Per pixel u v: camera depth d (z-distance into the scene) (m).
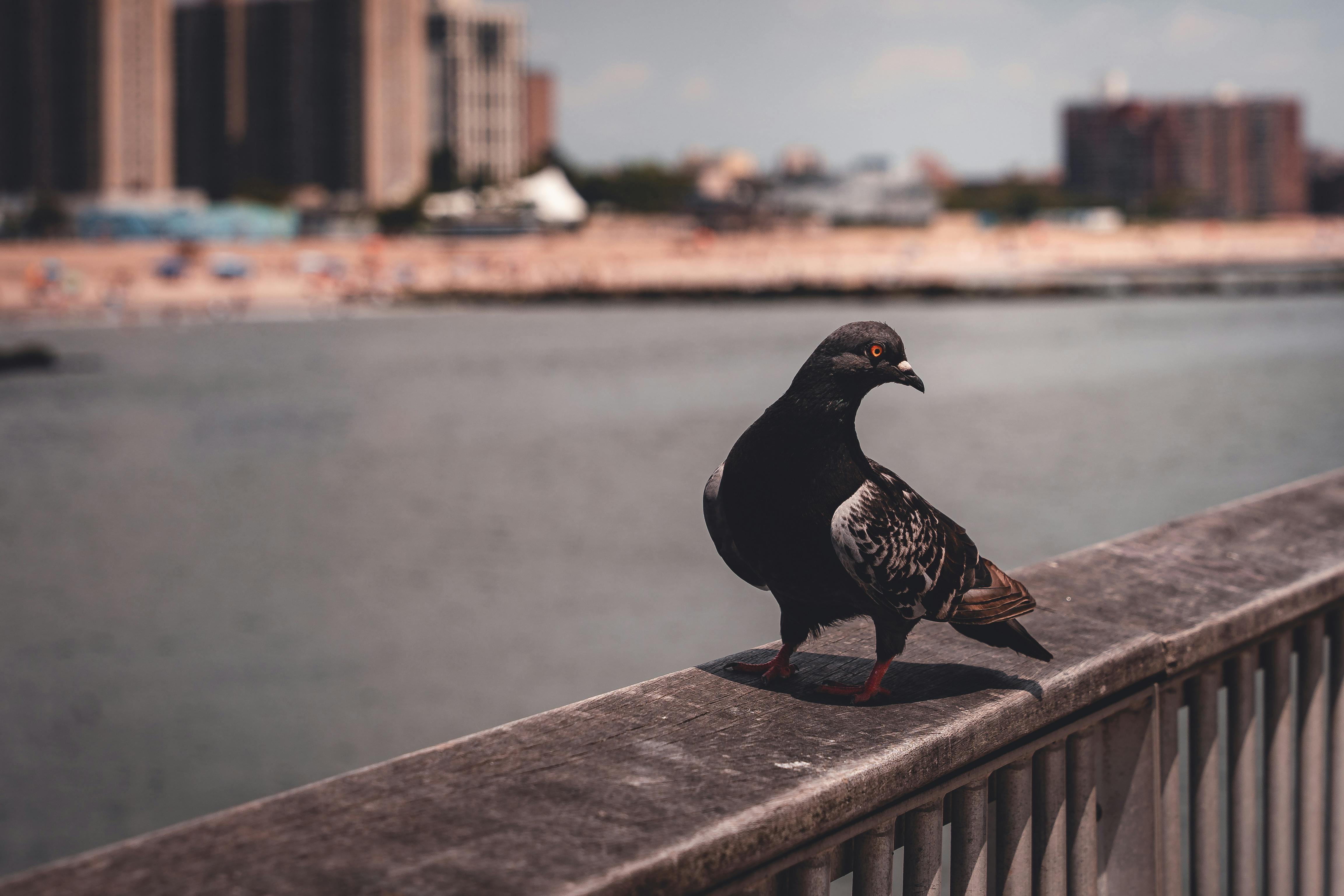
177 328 112.81
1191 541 3.43
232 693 20.61
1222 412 54.69
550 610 25.47
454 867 1.66
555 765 2.02
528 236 168.00
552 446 50.22
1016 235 190.00
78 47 161.75
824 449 2.43
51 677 21.62
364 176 189.50
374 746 18.05
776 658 2.58
